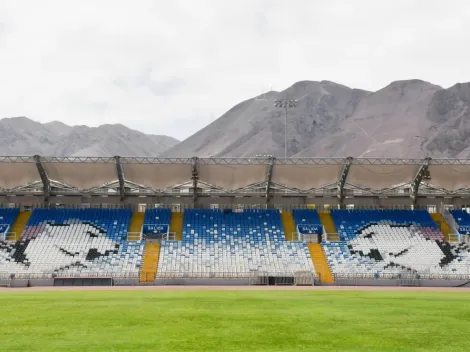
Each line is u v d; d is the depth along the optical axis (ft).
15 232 229.25
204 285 200.64
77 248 221.05
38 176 234.17
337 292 160.25
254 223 244.01
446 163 227.81
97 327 75.46
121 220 241.55
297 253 225.35
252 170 232.73
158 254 220.84
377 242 232.53
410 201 256.32
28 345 61.41
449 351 60.18
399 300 127.24
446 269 214.69
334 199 255.50
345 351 59.47
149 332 71.00
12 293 153.17
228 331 72.28
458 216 248.73
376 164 229.04
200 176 234.99
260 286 196.75
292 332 71.92
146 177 235.20
